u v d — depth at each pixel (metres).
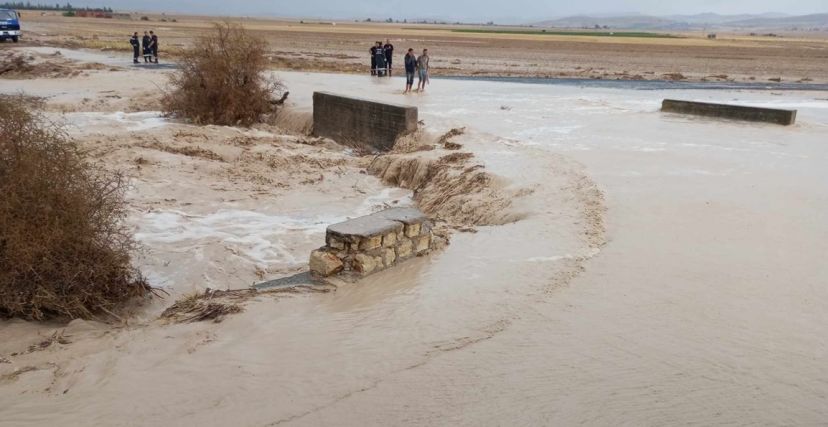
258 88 24.36
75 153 9.03
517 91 30.02
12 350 6.79
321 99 21.80
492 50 66.50
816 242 9.30
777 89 36.56
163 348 6.38
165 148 17.91
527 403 5.14
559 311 6.89
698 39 123.81
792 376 5.57
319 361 5.93
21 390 5.62
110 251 8.55
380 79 34.03
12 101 8.99
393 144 19.08
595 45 81.19
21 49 46.25
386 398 5.25
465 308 7.04
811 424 4.88
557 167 14.24
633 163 14.75
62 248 7.98
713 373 5.60
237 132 21.02
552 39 97.19
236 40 24.38
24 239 7.62
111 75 33.78
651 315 6.78
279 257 10.81
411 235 8.84
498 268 8.32
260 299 7.53
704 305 7.04
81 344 6.75
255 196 14.57
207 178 15.69
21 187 7.68
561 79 39.72
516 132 18.83
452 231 10.41
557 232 9.88
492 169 14.16
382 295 7.53
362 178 16.72
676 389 5.34
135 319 8.20
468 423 4.89
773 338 6.28
